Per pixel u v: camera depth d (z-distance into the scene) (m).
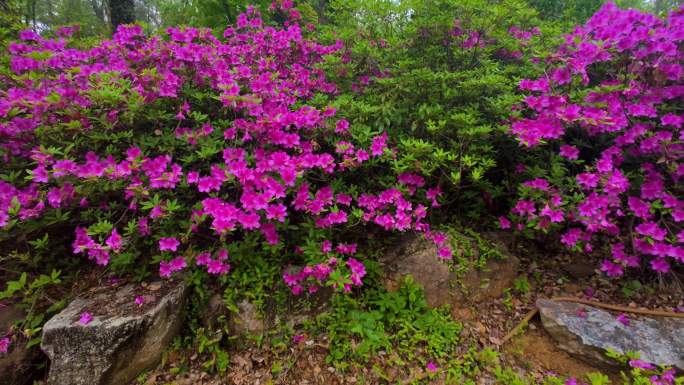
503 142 2.95
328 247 2.43
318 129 2.74
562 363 2.25
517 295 2.78
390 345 2.29
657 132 2.56
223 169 2.38
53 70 2.97
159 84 2.54
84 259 2.68
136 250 2.45
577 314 2.41
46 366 2.14
